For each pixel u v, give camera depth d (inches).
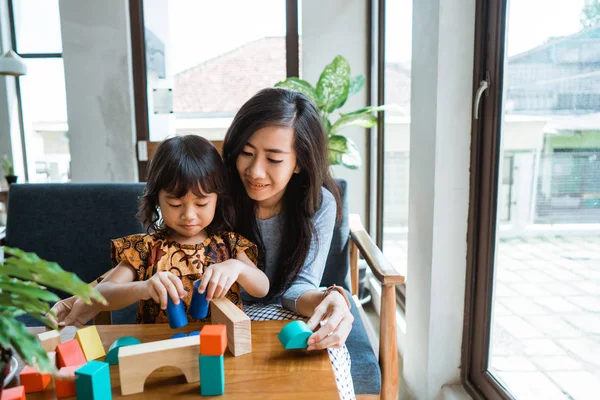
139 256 33.0
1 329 14.1
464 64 42.3
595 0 27.4
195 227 31.9
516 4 37.1
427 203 46.0
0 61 88.0
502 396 39.4
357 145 97.7
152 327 27.2
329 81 75.6
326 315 27.6
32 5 101.8
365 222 99.7
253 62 101.5
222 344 20.0
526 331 36.7
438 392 47.4
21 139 107.8
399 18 74.2
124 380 20.0
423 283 47.9
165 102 103.8
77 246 53.2
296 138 33.8
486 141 41.5
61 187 54.1
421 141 47.3
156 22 99.9
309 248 38.2
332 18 95.6
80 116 99.7
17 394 18.3
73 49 97.6
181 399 19.9
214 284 26.7
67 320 28.8
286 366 22.6
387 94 83.7
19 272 14.4
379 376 37.0
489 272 42.4
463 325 46.4
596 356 28.4
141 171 103.2
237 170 36.4
